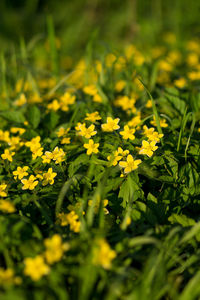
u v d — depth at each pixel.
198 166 0.86
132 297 0.74
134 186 0.83
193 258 0.78
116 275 0.75
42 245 0.77
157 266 0.76
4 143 0.92
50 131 0.95
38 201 0.83
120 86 1.06
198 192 0.85
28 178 0.86
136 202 0.82
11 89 1.08
